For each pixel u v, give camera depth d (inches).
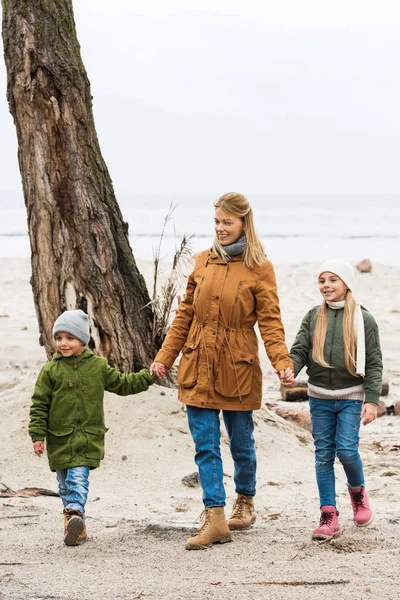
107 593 172.7
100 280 331.3
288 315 795.4
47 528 233.9
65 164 328.5
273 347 219.0
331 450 225.3
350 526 231.1
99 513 257.1
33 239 333.1
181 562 197.9
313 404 227.9
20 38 326.0
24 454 308.2
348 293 226.8
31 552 208.5
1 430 320.5
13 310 838.5
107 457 306.0
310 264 1139.3
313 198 6525.6
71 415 221.9
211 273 222.4
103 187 335.6
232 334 219.5
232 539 218.7
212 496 214.2
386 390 479.8
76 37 334.3
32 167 329.4
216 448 218.7
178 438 319.6
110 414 325.4
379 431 398.0
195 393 217.6
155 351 346.3
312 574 184.5
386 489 290.5
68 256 330.3
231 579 182.5
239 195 222.5
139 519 246.1
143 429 320.5
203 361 217.8
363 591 171.3
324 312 227.9
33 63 325.1
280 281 1018.1
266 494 282.5
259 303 221.8
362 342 221.6
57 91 327.0
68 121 327.3
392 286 975.6
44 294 332.8
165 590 174.6
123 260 342.3
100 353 333.7
